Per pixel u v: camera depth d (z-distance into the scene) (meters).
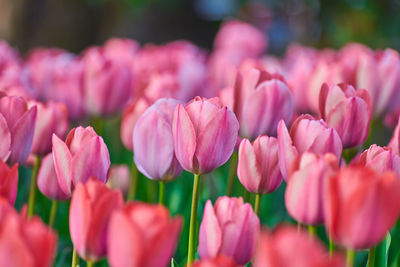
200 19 8.41
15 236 1.10
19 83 1.80
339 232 1.16
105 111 1.69
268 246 1.07
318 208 1.24
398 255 1.45
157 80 1.73
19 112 1.38
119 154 2.07
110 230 1.13
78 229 1.20
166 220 1.13
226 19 6.81
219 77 2.20
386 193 1.15
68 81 1.70
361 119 1.40
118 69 1.67
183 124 1.33
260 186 1.35
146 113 1.38
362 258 1.48
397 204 1.15
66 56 2.20
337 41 4.89
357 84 1.64
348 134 1.41
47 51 2.29
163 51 2.41
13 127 1.36
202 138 1.32
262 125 1.46
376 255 1.43
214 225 1.26
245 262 1.27
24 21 4.64
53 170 1.41
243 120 1.46
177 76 1.82
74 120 1.74
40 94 1.98
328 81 1.64
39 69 1.96
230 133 1.33
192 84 1.87
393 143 1.41
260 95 1.45
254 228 1.26
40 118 1.47
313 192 1.24
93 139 1.30
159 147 1.37
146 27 8.09
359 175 1.15
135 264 1.12
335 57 2.07
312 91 1.66
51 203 1.70
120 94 1.69
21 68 2.15
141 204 1.13
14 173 1.22
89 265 1.22
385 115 1.66
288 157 1.30
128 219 1.12
